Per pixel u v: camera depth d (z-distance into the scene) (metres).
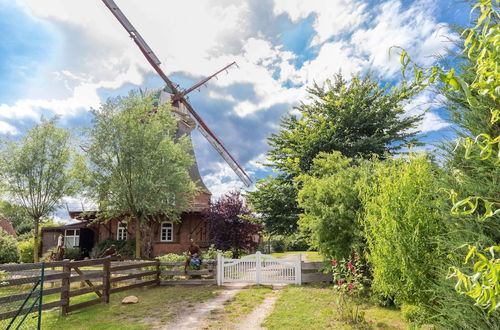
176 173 24.77
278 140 21.31
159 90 38.59
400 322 7.34
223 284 13.66
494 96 1.46
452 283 3.01
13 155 26.44
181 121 38.09
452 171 3.08
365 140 18.67
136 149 23.38
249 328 7.62
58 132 27.78
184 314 9.01
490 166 2.67
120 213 25.25
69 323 8.17
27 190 26.67
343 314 8.01
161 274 14.03
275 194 18.28
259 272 13.45
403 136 20.11
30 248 30.70
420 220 5.66
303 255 26.53
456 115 2.96
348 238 11.07
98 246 29.31
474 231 2.73
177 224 30.17
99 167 23.64
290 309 9.11
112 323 8.17
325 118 20.66
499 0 1.55
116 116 24.00
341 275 10.05
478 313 2.71
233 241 23.48
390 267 6.23
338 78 23.34
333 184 11.79
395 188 6.35
